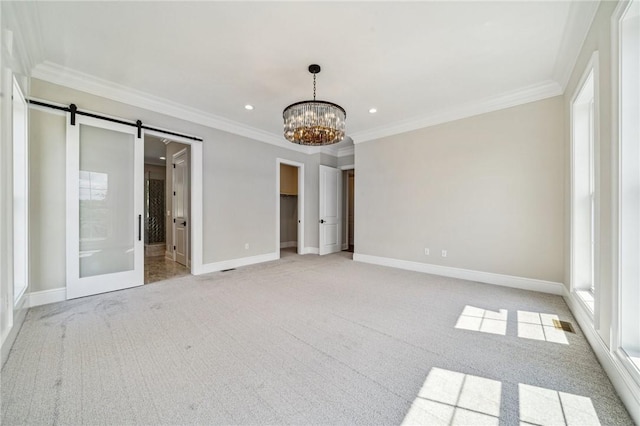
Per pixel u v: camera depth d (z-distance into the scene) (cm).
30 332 215
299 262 507
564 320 243
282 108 388
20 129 247
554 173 318
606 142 170
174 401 139
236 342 202
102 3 191
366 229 508
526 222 338
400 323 236
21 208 249
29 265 267
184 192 473
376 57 261
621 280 152
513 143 346
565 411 134
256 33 226
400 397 143
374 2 192
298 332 219
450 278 390
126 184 337
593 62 190
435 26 218
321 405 137
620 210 152
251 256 491
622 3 145
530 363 175
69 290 292
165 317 247
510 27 219
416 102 368
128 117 338
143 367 169
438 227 414
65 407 134
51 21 210
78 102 300
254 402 139
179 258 499
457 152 394
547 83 312
